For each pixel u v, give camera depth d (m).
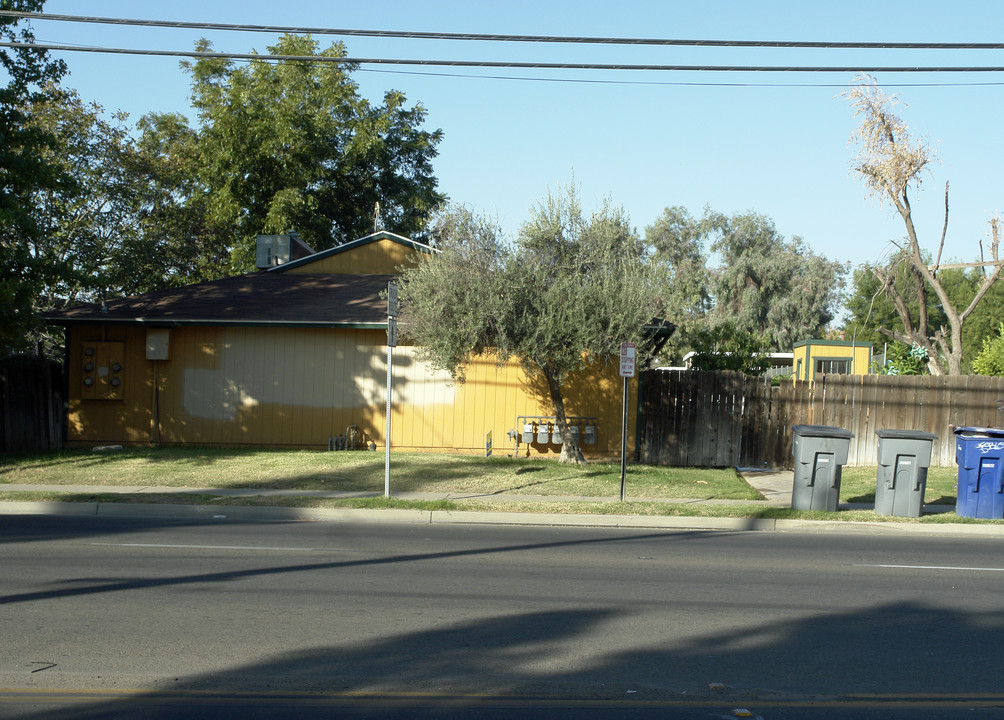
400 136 41.03
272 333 20.39
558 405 17.77
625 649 6.41
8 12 11.02
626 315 15.61
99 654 6.14
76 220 31.69
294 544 10.66
